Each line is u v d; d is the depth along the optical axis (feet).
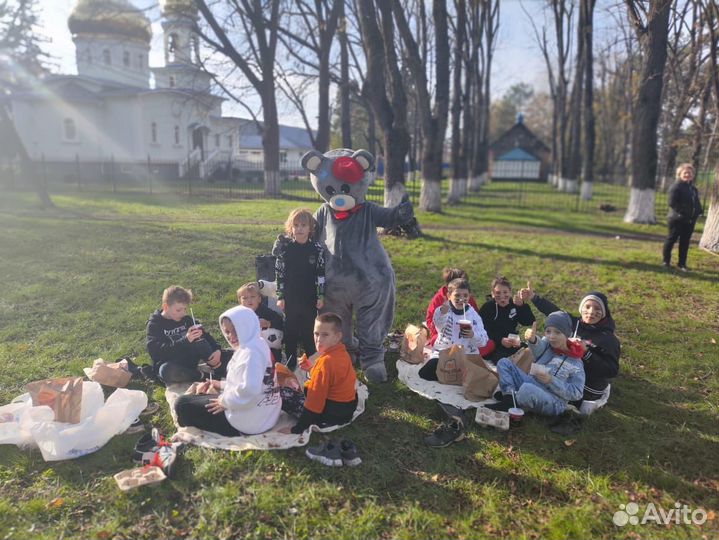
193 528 8.96
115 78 117.08
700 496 10.36
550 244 36.83
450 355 14.55
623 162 133.49
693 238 42.57
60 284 23.21
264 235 35.99
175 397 13.17
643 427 12.84
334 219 15.23
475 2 79.82
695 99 62.23
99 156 110.93
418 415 13.19
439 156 53.93
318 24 69.67
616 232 45.88
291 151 176.55
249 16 64.08
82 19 109.19
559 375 13.20
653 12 41.73
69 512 9.29
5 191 69.92
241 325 11.48
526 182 150.10
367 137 96.43
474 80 99.35
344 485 10.25
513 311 16.56
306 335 15.25
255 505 9.49
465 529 9.18
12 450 11.03
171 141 114.11
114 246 31.12
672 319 20.72
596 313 13.58
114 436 11.60
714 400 14.32
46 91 108.27
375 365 15.12
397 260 29.19
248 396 11.26
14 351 16.16
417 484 10.40
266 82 67.92
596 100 145.38
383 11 37.73
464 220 51.08
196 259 28.30
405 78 77.87
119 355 16.25
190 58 78.48
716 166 32.73
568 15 97.91
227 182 104.12
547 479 10.69
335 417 12.13
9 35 113.39
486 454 11.50
